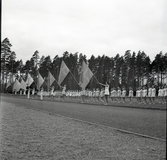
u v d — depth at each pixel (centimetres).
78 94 4453
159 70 3850
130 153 569
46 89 6612
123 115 1305
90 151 582
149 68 4125
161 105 2161
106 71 7506
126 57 6719
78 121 1105
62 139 715
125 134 794
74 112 1518
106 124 1004
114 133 813
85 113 1447
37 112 1549
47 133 811
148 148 616
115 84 6919
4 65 7319
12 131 844
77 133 812
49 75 4650
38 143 661
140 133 806
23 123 1045
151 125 959
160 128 894
